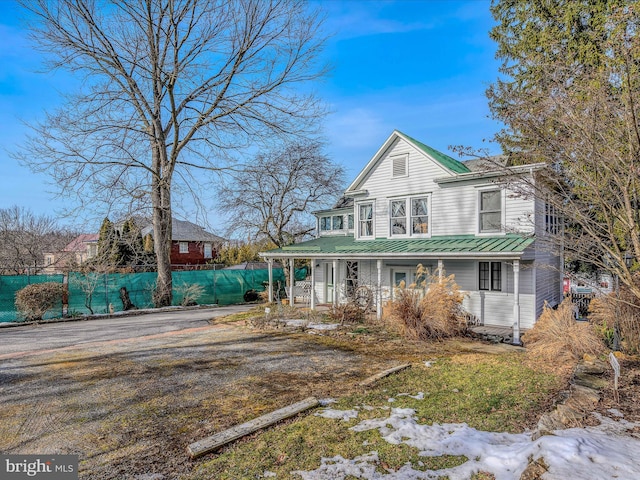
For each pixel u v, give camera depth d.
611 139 5.12
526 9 15.38
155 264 20.39
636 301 6.98
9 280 14.23
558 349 7.30
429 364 7.51
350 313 12.66
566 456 3.08
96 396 5.97
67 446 4.30
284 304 17.69
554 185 6.80
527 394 5.50
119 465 3.85
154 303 17.47
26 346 9.79
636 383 5.31
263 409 5.32
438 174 14.06
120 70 16.27
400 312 10.50
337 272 16.56
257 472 3.54
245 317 14.56
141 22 16.17
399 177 15.37
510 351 8.80
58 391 6.23
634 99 4.80
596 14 11.75
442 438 4.05
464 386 5.99
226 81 17.44
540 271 12.35
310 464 3.62
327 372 7.15
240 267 27.31
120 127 16.06
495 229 12.46
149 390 6.22
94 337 10.95
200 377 6.91
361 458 3.68
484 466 3.40
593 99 5.23
